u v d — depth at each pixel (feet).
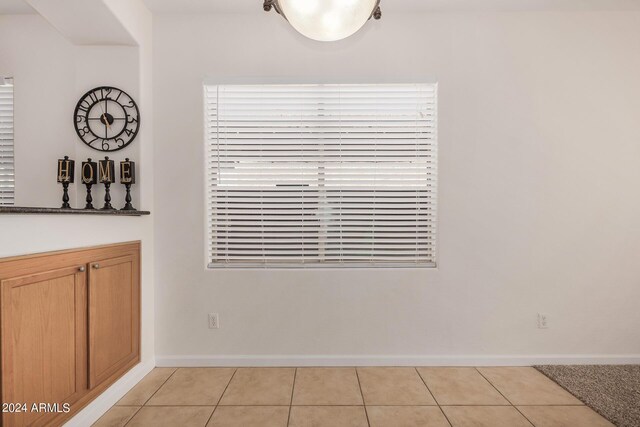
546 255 8.50
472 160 8.46
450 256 8.50
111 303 6.81
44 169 8.49
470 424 6.14
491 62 8.46
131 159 7.99
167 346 8.53
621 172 8.48
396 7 8.25
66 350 5.59
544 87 8.46
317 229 8.62
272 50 8.50
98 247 6.40
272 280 8.50
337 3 4.09
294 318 8.52
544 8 8.32
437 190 8.52
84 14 6.86
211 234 8.71
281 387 7.45
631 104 8.46
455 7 8.28
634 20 8.44
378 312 8.51
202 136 8.51
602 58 8.44
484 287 8.51
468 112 8.46
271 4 4.57
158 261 8.51
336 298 8.50
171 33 8.49
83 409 5.98
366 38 8.46
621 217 8.49
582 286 8.50
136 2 7.77
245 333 8.52
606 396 6.95
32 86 8.50
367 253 8.64
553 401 6.88
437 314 8.51
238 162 8.66
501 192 8.49
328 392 7.24
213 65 8.50
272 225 8.69
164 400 6.95
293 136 8.58
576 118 8.46
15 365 4.61
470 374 8.05
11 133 8.62
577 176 8.48
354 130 8.57
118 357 7.04
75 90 8.36
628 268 8.49
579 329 8.50
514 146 8.47
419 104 8.61
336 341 8.54
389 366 8.47
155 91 8.50
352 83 8.46
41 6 6.64
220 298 8.51
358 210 8.64
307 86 8.63
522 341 8.54
